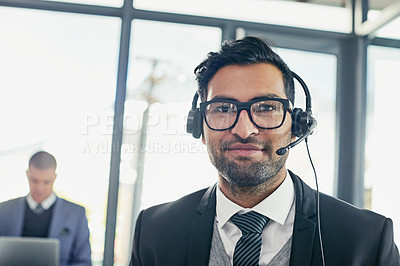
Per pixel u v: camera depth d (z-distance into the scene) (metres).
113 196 2.85
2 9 2.97
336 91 3.19
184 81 3.03
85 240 2.80
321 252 0.80
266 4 3.12
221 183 0.85
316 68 3.19
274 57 0.83
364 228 0.81
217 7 3.08
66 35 2.99
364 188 3.09
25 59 2.94
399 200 3.04
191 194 0.97
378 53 3.17
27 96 2.90
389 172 3.07
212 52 0.88
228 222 0.86
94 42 3.00
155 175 2.87
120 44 2.98
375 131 3.12
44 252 1.65
